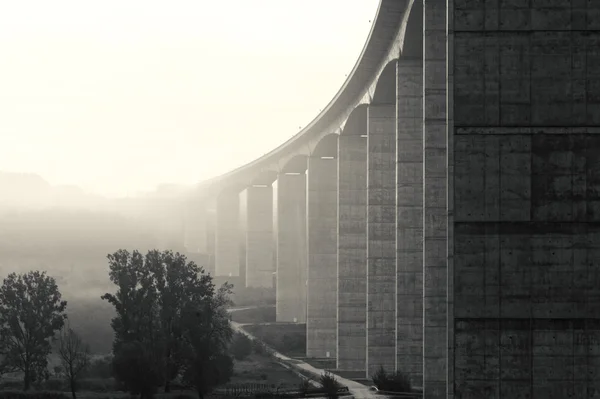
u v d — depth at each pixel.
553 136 62.19
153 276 110.94
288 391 109.31
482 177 62.34
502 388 61.44
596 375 61.03
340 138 148.62
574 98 62.28
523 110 62.38
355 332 144.38
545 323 61.47
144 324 109.50
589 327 61.34
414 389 107.56
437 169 90.25
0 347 113.88
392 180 127.56
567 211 61.94
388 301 125.81
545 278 61.72
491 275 61.91
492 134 62.44
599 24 62.44
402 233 107.94
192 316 104.88
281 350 175.50
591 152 62.09
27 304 113.50
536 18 62.56
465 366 61.66
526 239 61.94
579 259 61.62
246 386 116.56
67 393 106.81
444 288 90.06
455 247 62.19
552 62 62.47
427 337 90.25
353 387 115.88
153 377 101.62
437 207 90.44
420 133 108.12
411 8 98.31
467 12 62.81
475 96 62.56
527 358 61.38
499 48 62.66
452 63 62.75
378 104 128.00
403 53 107.19
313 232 168.25
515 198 62.09
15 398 101.94
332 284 167.12
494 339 61.66
